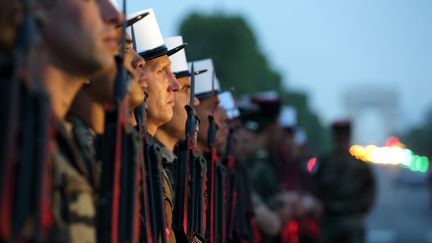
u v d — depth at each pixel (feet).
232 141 37.17
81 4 18.02
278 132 64.49
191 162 27.12
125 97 19.08
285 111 76.28
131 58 22.25
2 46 16.26
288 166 68.85
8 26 16.17
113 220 18.35
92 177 18.86
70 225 17.44
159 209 23.08
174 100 30.37
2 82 14.89
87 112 21.56
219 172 31.76
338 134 73.36
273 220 51.65
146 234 21.54
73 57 18.08
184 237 26.66
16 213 15.02
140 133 21.83
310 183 84.53
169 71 27.48
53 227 16.92
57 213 17.13
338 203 73.20
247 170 41.52
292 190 70.28
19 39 15.31
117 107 18.90
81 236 17.62
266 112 63.46
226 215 35.35
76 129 19.19
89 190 18.13
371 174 73.31
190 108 26.91
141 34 27.07
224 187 32.24
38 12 16.89
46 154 15.25
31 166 15.14
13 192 15.05
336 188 73.20
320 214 73.67
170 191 26.68
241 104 61.16
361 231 73.51
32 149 15.14
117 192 18.51
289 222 59.98
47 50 18.01
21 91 15.08
